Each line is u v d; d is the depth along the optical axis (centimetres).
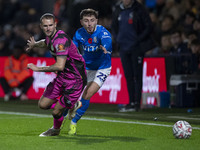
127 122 2295
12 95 3919
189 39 3238
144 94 3180
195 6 3719
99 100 3459
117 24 2973
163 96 3142
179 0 4028
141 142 1647
